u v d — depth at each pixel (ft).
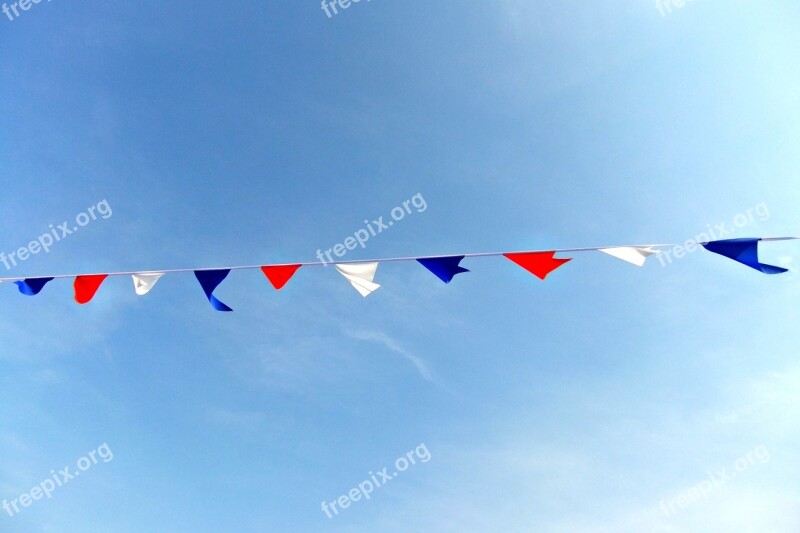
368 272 15.34
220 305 15.64
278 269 15.67
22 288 16.05
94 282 16.08
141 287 15.81
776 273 13.74
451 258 15.37
